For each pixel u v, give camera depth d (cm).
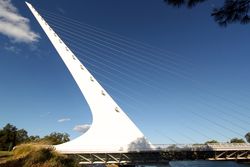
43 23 7269
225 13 771
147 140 5144
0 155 2377
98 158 4688
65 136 10212
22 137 9938
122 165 4756
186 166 6022
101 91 6006
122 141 5269
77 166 2189
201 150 4581
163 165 4784
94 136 5300
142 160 4772
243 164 4947
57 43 6894
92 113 5753
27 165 1834
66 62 6619
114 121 5541
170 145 4653
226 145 4662
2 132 9281
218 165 5456
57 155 2120
